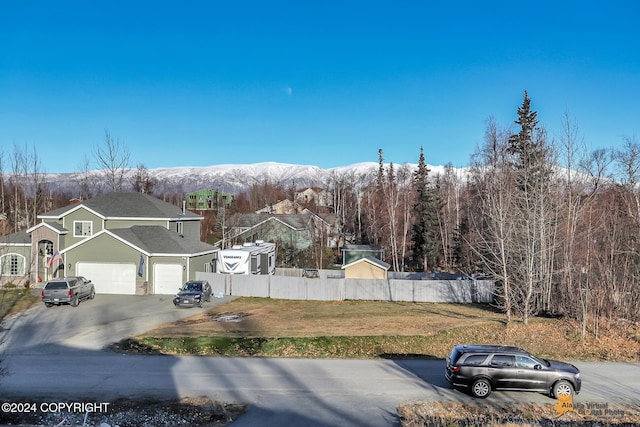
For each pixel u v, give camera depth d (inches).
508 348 675.4
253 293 1537.9
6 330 977.5
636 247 1212.5
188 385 665.0
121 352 829.2
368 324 1096.8
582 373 764.0
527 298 1097.4
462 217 2647.6
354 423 544.1
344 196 3629.4
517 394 660.7
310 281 1518.2
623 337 994.1
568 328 1048.8
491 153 1704.0
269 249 1916.8
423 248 2406.5
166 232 1660.9
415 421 550.3
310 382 691.4
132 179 4790.8
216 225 3420.3
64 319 1095.6
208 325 1061.1
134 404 591.8
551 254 1228.5
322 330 1016.2
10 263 1576.0
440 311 1320.1
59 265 1584.6
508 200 1158.3
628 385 701.9
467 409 598.5
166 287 1496.1
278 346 888.3
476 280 1534.2
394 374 744.3
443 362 825.5
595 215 1470.2
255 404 598.5
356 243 2965.1
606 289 1099.9
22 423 531.8
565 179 1509.6
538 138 1392.7
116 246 1473.9
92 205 1684.3
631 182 1514.5
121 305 1293.1
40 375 697.0
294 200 4256.9
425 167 2898.6
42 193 3112.7
